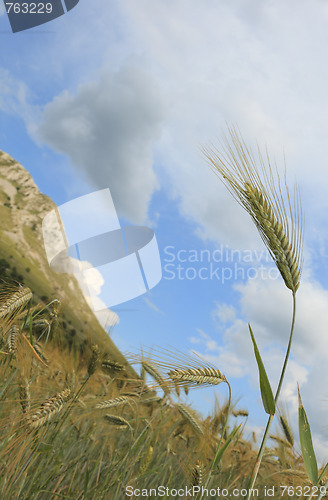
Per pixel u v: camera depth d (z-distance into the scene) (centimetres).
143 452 324
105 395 335
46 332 323
